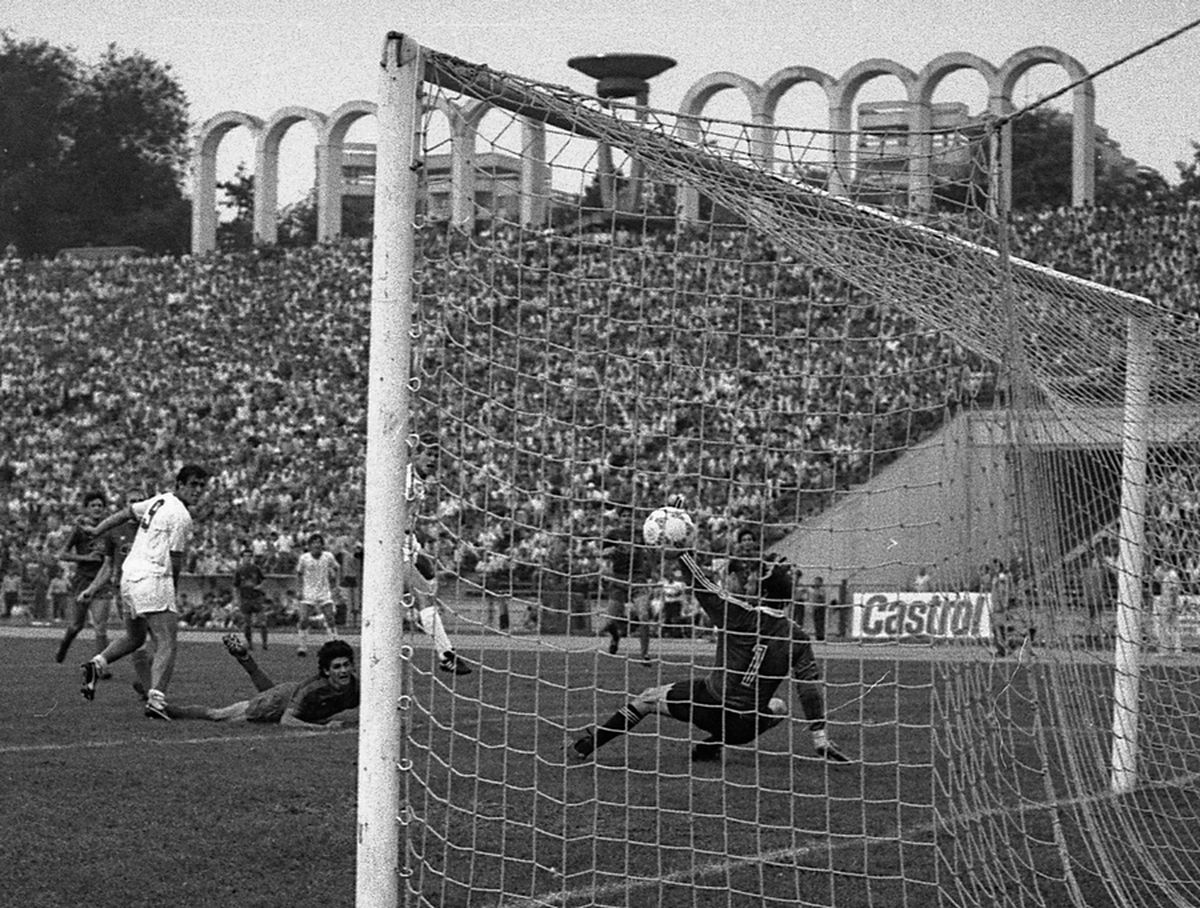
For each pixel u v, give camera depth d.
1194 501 10.33
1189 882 7.20
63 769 9.36
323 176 52.84
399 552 5.70
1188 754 10.12
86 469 41.38
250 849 7.25
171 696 14.47
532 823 7.71
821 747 9.98
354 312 46.19
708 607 9.29
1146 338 9.63
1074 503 8.96
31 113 86.31
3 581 35.44
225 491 38.75
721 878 6.82
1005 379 7.02
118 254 60.06
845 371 8.63
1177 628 10.43
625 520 10.55
